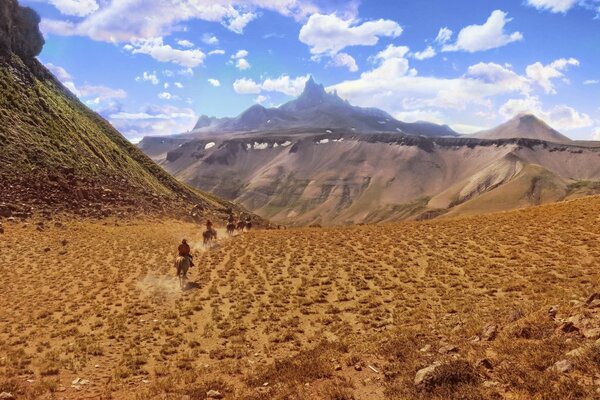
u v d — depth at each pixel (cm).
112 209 6831
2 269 3428
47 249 4178
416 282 2736
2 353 1794
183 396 1264
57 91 11731
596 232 3588
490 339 1397
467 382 1056
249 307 2414
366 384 1188
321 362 1409
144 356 1731
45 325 2189
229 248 4275
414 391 1061
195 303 2483
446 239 4038
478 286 2539
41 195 6241
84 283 3073
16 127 7800
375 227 5434
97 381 1513
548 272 2662
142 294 2762
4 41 10344
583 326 1241
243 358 1712
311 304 2428
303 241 4472
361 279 2872
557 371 1037
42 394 1381
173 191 11750
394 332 1783
